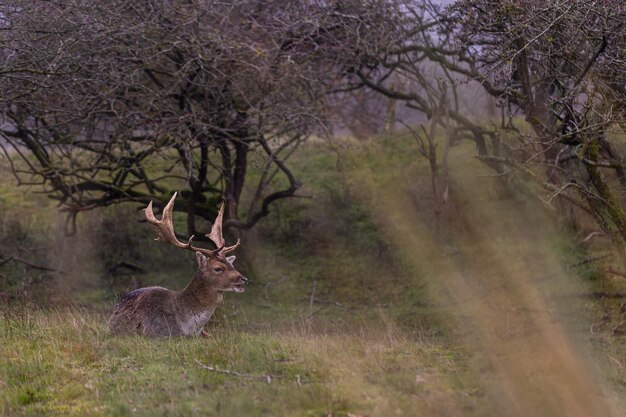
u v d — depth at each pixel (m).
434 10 19.64
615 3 14.43
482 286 20.47
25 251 23.30
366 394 9.16
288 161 30.19
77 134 19.97
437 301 20.38
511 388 10.01
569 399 9.93
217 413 8.36
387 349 11.46
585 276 19.67
